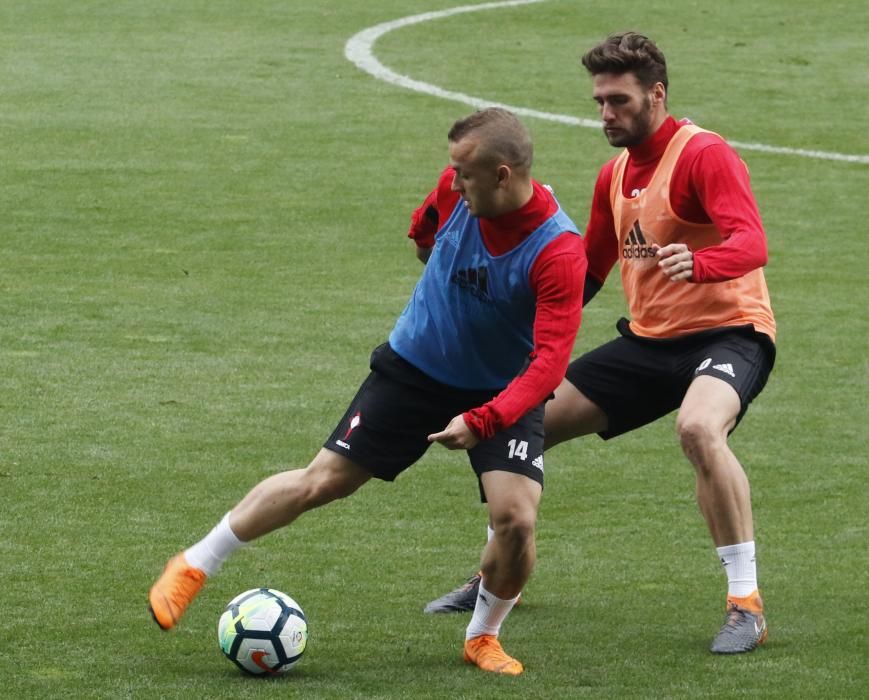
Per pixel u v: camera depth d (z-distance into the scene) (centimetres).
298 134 5075
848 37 6906
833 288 3634
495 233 1501
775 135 5353
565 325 1477
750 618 1627
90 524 2036
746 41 6781
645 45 1709
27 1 7069
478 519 2117
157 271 3588
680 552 2002
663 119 1730
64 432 2458
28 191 4278
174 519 2067
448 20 7025
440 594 1811
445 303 1549
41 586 1789
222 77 5825
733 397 1673
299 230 4012
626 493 2258
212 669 1531
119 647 1591
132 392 2700
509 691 1481
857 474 2370
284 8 7125
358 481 1588
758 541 2055
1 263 3603
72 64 5919
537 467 1555
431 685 1495
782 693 1484
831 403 2773
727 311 1742
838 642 1645
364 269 3672
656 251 1744
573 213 4291
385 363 1580
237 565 1897
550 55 6444
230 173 4569
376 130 5172
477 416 1452
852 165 4984
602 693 1479
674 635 1675
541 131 5238
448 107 5538
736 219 1634
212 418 2569
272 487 1566
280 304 3350
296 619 1514
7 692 1451
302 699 1445
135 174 4512
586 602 1800
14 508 2092
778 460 2441
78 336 3048
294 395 2719
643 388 1792
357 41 6550
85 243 3812
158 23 6712
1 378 2752
